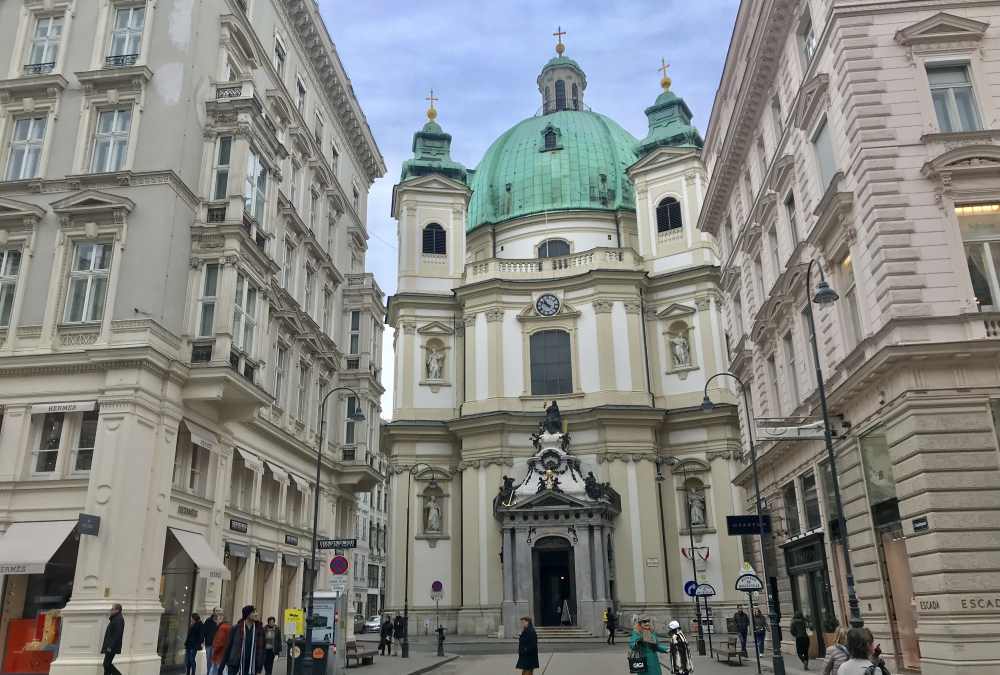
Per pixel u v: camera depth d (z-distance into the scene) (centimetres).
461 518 5684
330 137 4228
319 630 2480
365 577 9612
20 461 2348
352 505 4275
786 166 2914
